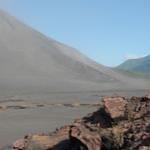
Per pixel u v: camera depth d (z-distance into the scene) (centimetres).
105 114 2031
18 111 9419
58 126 5744
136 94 19162
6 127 5728
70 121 6644
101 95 18188
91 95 18312
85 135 1644
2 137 4378
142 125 1683
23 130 5275
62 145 1977
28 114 8475
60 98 15538
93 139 1622
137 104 2000
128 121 1850
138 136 1548
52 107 10681
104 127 1909
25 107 10800
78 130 1695
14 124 6216
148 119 1781
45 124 6159
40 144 2062
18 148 2116
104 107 2005
